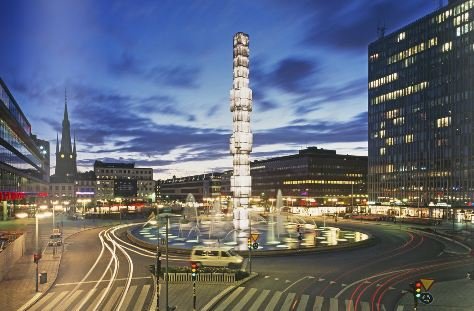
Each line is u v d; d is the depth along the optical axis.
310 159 197.12
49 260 53.12
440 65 148.62
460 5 142.12
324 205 197.38
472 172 134.62
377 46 178.38
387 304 33.66
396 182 165.38
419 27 158.12
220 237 78.12
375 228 103.62
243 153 80.12
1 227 97.44
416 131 157.12
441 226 110.19
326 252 61.06
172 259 54.38
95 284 40.22
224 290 37.12
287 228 101.06
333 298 35.34
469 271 47.09
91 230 94.56
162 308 31.88
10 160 107.06
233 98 80.19
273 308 32.34
